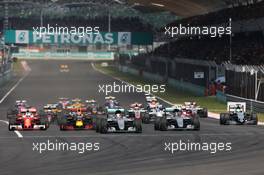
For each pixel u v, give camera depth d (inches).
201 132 4143.7
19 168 2642.7
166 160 2866.6
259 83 6245.1
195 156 3002.0
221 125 4704.7
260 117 5556.1
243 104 4820.4
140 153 3115.2
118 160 2874.0
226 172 2507.4
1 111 6314.0
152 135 3951.8
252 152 3127.5
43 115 4830.2
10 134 4040.4
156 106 4940.9
